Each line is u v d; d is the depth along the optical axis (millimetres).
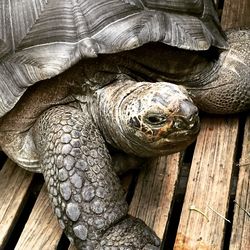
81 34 690
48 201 770
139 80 755
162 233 708
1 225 744
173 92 610
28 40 706
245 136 831
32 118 732
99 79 709
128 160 757
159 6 734
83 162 657
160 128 604
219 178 771
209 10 809
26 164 764
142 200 748
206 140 827
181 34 727
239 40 846
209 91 808
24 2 721
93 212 645
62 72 678
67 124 680
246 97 810
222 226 712
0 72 706
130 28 692
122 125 643
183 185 807
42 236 728
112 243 639
